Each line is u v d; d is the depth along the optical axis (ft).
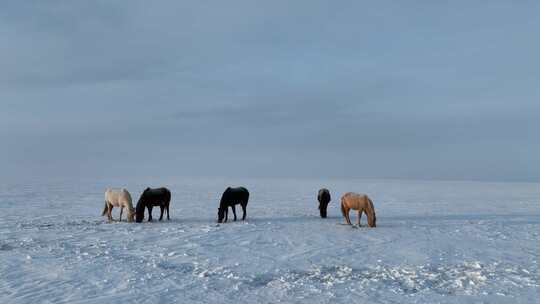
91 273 36.73
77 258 41.86
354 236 53.67
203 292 32.12
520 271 37.47
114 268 38.24
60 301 30.07
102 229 58.59
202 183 271.90
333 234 54.95
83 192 146.10
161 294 31.58
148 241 50.42
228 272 37.55
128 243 49.14
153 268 38.52
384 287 33.27
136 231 56.95
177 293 31.83
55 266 38.86
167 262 40.88
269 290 32.73
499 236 54.70
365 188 223.92
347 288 33.04
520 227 62.95
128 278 35.29
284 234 54.80
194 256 43.21
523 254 44.19
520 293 31.40
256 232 56.18
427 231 57.82
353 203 60.95
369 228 59.72
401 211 90.33
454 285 33.86
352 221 68.28
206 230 57.31
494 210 94.79
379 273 37.76
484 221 69.92
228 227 60.03
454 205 108.99
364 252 45.09
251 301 30.25
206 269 38.60
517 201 127.44
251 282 34.88
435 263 40.70
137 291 32.22
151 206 65.82
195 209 88.84
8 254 43.42
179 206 96.43
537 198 143.74
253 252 45.11
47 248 46.24
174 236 53.42
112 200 66.03
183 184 252.62
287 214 79.20
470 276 36.29
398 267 39.29
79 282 34.30
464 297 30.78
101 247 47.01
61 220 68.49
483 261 41.22
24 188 171.32
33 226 61.72
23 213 79.61
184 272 37.55
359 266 39.88
